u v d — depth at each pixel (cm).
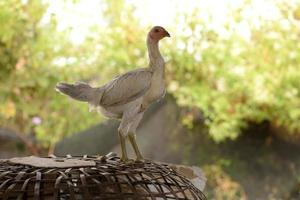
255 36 702
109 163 305
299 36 698
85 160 312
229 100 707
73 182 276
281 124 704
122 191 283
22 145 746
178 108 727
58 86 310
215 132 703
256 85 697
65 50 754
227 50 704
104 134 705
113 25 742
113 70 741
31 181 273
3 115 761
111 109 310
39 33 748
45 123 767
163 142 707
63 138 754
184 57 709
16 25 737
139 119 318
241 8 699
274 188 671
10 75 750
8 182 274
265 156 697
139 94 307
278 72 696
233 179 684
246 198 671
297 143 698
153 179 289
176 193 292
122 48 738
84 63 754
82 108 766
